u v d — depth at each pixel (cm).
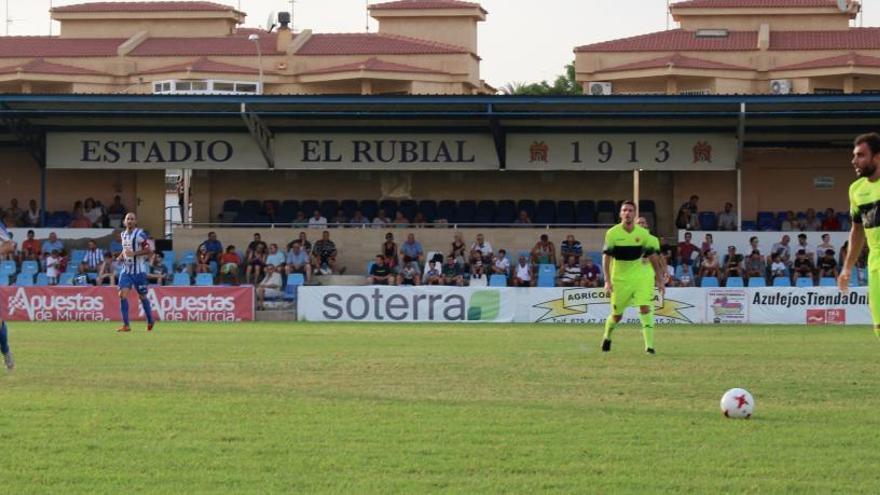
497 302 5072
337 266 6188
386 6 9581
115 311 5144
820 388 2267
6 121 6138
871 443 1722
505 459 1612
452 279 5672
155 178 6838
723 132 6219
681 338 3712
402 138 6347
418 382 2341
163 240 6388
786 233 5909
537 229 6209
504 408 2002
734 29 8981
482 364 2678
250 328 4334
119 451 1659
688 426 1842
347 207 6694
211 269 5928
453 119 6150
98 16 9600
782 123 6059
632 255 3017
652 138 6253
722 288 5038
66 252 6162
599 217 6575
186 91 8706
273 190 6825
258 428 1816
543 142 6297
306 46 9100
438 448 1675
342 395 2152
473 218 6581
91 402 2053
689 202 6412
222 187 6831
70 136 6397
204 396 2131
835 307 5019
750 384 2319
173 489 1455
